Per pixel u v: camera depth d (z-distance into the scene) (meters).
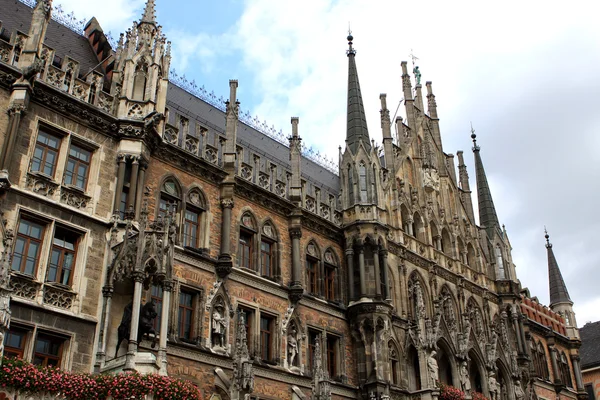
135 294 25.97
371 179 41.94
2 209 25.17
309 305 36.94
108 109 30.70
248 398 29.17
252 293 34.19
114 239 27.92
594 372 70.56
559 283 67.25
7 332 24.25
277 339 34.38
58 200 27.27
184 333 30.69
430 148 51.12
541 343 58.84
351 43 48.75
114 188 29.27
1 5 33.88
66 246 27.19
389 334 38.31
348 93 46.25
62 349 25.47
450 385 41.47
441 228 48.41
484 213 55.47
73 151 28.78
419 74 54.91
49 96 28.28
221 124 41.75
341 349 37.50
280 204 37.75
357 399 36.72
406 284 42.03
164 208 32.09
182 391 25.06
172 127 33.91
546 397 56.06
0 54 27.69
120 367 24.86
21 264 25.55
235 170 36.44
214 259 32.97
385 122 47.97
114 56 35.44
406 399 37.81
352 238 40.38
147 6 34.00
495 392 43.16
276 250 36.75
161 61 33.56
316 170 48.16
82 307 26.36
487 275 51.41
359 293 38.88
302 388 34.28
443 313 41.78
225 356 31.17
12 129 26.28
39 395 22.86
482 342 44.53
